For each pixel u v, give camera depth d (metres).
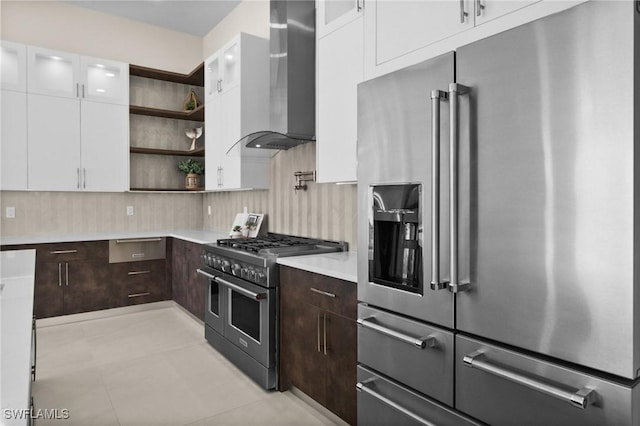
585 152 1.10
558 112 1.16
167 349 3.30
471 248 1.38
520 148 1.24
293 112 3.02
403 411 1.61
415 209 1.57
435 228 1.43
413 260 1.61
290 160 3.55
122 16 4.62
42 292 3.81
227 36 4.61
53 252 3.85
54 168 4.07
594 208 1.09
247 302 2.80
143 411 2.35
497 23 1.54
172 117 4.88
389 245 1.73
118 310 4.21
